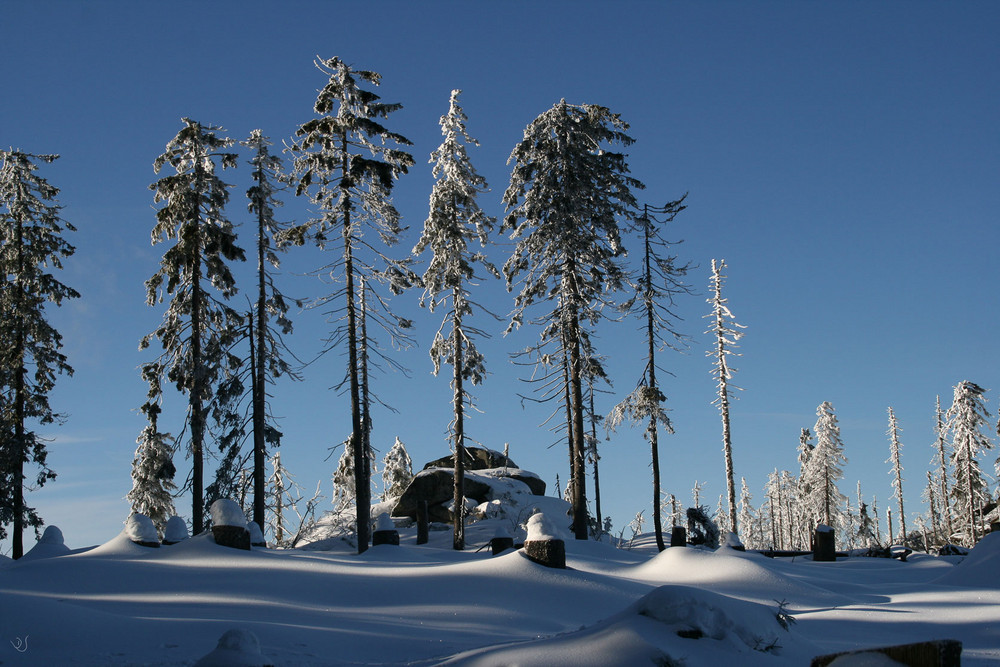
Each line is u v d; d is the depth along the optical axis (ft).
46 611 51.13
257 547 99.35
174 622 53.52
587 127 115.03
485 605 65.00
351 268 108.06
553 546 75.97
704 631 40.29
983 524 190.90
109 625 51.42
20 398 123.13
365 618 59.52
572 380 113.39
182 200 111.45
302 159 106.63
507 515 137.28
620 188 116.47
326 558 85.61
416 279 111.55
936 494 250.98
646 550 136.15
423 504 126.62
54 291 126.62
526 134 117.19
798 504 277.03
